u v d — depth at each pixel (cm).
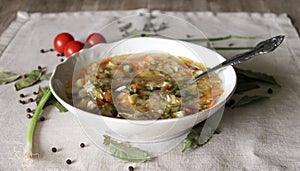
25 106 52
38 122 49
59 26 70
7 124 49
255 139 47
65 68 50
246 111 51
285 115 50
